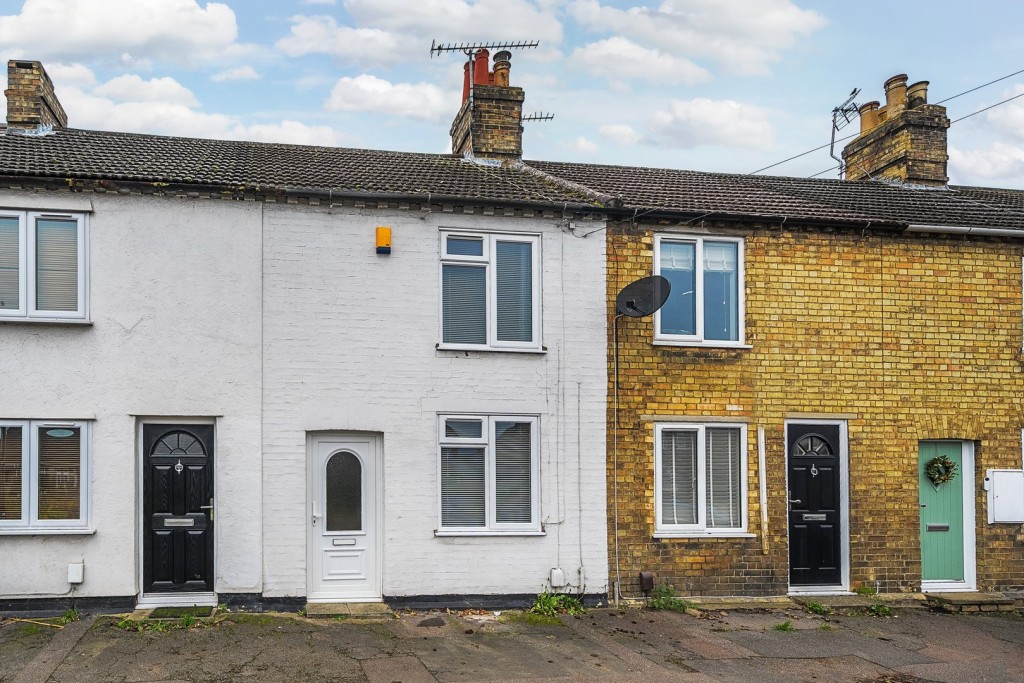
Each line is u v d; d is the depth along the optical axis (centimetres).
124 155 1256
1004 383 1388
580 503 1232
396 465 1181
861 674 978
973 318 1384
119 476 1107
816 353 1327
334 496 1186
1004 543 1372
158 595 1127
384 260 1197
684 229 1302
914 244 1373
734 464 1302
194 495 1141
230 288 1152
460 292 1230
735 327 1316
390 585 1170
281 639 1015
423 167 1418
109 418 1109
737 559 1279
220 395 1138
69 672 880
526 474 1230
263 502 1142
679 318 1302
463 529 1197
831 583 1320
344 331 1179
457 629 1091
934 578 1366
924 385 1359
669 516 1275
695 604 1242
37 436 1098
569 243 1259
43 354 1099
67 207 1112
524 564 1208
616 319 1266
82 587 1091
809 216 1319
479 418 1216
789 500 1313
